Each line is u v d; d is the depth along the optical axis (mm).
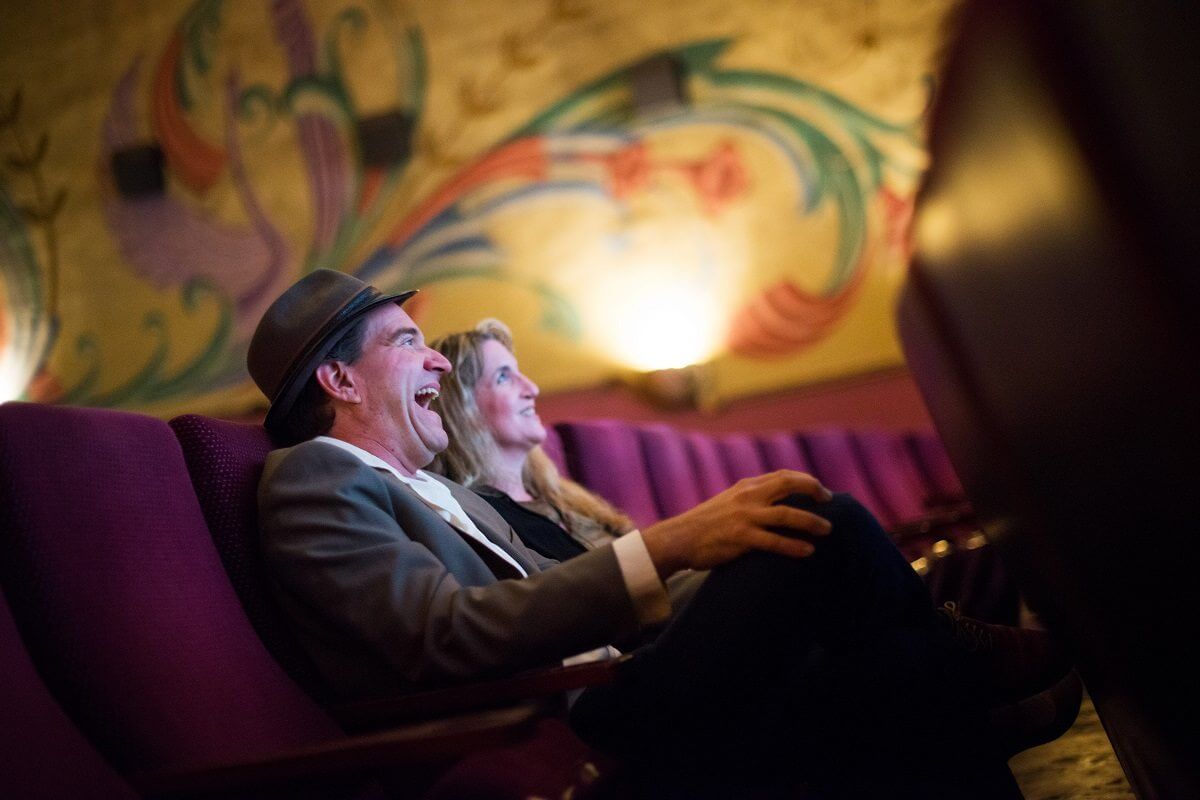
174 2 5715
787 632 1230
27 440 1162
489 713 1062
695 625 1230
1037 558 1334
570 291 5711
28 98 5832
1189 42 571
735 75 5582
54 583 1112
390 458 1616
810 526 1237
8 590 1101
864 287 5566
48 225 5875
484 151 5711
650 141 5684
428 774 1265
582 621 1222
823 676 1322
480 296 5719
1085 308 812
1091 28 664
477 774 1049
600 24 5559
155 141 5785
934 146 1047
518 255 5727
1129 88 646
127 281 5828
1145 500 846
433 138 5707
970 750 1301
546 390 5680
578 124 5684
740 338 5645
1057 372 931
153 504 1279
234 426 1518
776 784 1308
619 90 5629
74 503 1173
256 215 5754
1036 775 1915
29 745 971
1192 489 750
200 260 5785
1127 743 1229
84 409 1274
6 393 5891
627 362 5672
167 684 1140
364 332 1640
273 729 1208
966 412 1412
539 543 2074
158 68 5750
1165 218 652
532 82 5645
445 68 5656
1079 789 1764
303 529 1350
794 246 5645
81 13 5770
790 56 5516
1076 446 964
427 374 1665
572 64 5621
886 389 5508
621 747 1252
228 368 5711
